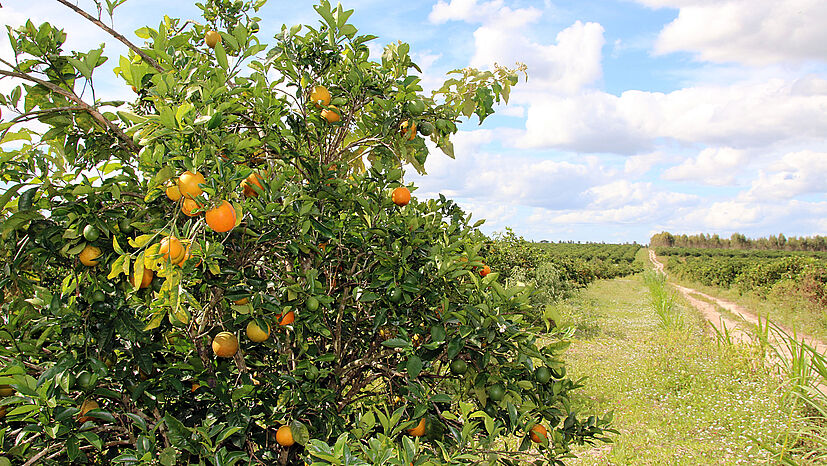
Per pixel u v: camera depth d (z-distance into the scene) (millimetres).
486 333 2510
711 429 6426
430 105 3061
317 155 3141
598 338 12398
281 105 2709
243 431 2242
